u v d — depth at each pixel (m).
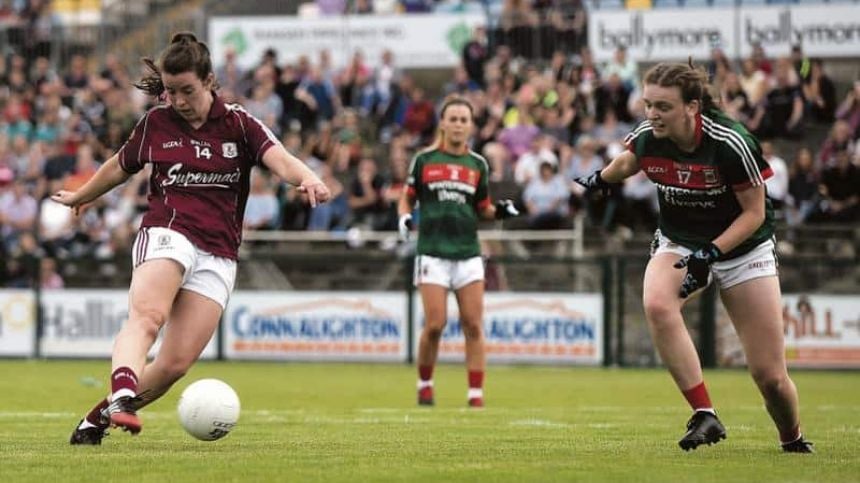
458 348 36.03
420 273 23.75
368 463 12.88
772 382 13.53
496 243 39.34
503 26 45.97
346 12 48.72
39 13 52.22
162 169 13.81
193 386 14.04
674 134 13.11
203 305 13.72
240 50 46.81
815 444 15.48
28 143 46.31
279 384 29.14
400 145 40.03
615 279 35.66
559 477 11.67
